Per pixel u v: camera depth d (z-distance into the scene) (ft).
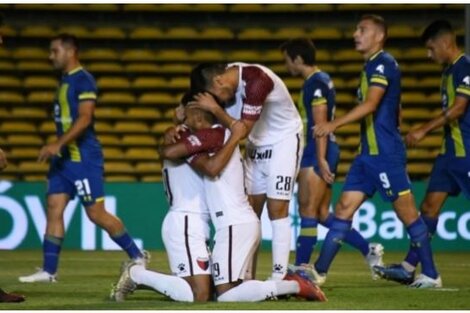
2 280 59.21
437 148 101.50
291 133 49.60
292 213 87.86
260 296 43.27
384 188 53.26
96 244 89.04
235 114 45.96
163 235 44.21
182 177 43.83
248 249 43.60
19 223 88.43
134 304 42.80
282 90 48.83
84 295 48.91
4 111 102.94
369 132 53.16
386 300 46.73
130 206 89.51
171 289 43.60
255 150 49.85
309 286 44.16
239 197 43.65
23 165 100.37
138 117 103.55
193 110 43.68
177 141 43.34
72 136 56.75
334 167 60.18
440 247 89.30
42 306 42.88
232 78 44.80
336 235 53.62
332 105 58.34
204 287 43.55
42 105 103.91
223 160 42.68
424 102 104.22
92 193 58.49
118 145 102.17
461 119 54.95
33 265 72.49
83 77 57.67
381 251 60.70
